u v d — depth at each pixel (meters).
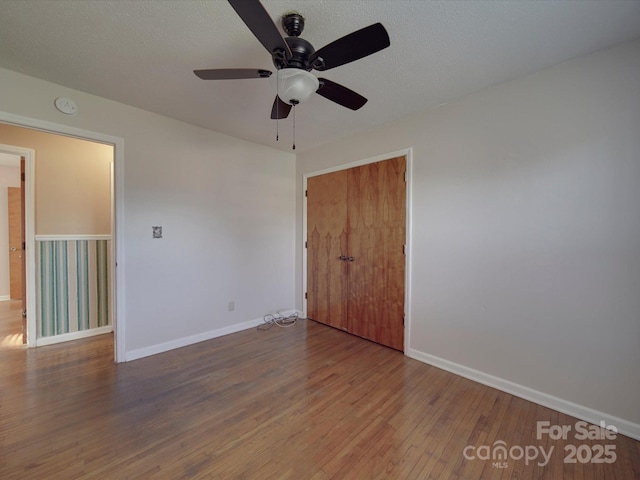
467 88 2.25
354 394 2.15
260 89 2.28
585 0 1.39
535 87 2.04
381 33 1.24
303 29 1.59
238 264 3.46
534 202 2.05
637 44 1.68
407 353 2.82
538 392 2.05
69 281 3.17
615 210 1.76
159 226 2.82
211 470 1.47
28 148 2.92
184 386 2.24
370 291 3.16
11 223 4.91
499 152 2.21
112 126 2.51
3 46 1.77
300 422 1.84
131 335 2.67
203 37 1.68
